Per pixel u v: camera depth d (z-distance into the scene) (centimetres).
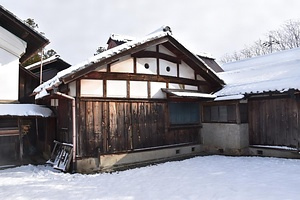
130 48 871
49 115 961
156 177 707
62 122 922
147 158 960
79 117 814
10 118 917
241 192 539
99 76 865
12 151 920
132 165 912
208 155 1080
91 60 799
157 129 1006
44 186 630
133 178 704
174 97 1024
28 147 1061
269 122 1007
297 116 921
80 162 802
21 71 1124
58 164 841
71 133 829
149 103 990
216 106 1132
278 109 982
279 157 960
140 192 570
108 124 873
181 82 1098
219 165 845
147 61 995
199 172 750
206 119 1170
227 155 1064
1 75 957
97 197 542
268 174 690
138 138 945
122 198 532
